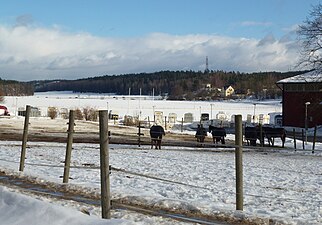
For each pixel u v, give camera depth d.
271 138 39.06
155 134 27.75
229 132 53.84
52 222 7.04
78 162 17.94
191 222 8.44
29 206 7.84
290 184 14.72
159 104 112.69
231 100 151.25
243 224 8.58
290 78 69.81
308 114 66.25
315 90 64.19
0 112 60.56
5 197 8.61
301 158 26.09
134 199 10.25
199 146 32.12
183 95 183.00
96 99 133.00
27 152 20.91
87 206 9.43
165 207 9.70
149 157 21.55
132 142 31.84
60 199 10.20
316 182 15.48
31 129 39.41
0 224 7.18
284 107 69.88
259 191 12.81
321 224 8.57
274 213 9.77
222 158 22.98
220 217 8.98
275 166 20.55
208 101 141.38
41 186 11.95
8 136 31.33
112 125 52.31
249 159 24.27
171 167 17.77
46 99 124.56
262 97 165.88
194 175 15.64
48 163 16.92
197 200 10.82
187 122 69.94
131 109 91.50
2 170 14.09
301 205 10.89
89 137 34.31
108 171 7.73
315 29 50.53
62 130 39.28
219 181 14.40
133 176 14.52
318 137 50.12
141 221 8.30
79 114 61.22
